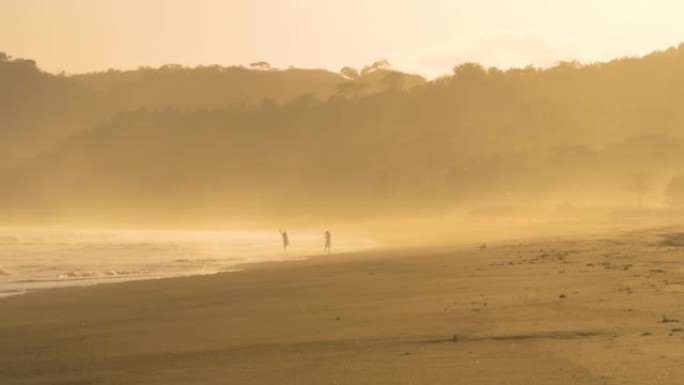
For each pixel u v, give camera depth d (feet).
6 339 128.16
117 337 124.57
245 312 148.56
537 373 80.02
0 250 466.29
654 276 173.68
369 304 150.41
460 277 199.00
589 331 103.50
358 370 87.10
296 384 82.28
